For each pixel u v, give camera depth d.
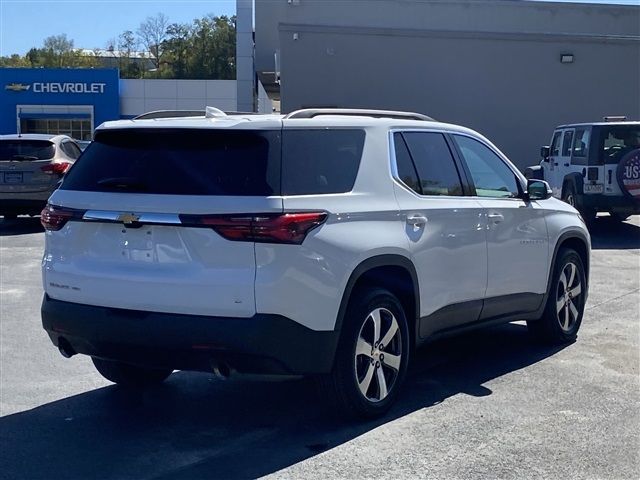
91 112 44.66
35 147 16.62
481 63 23.41
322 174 5.23
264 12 32.53
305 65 22.80
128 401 6.14
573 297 7.79
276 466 4.88
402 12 32.28
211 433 5.46
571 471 4.77
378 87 23.05
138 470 4.85
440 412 5.78
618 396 6.13
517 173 7.27
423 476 4.70
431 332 6.08
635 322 8.65
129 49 89.56
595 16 32.69
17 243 14.78
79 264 5.31
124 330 5.04
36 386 6.49
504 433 5.36
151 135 5.30
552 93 23.81
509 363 7.08
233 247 4.84
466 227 6.29
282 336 4.87
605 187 15.11
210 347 4.85
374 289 5.50
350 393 5.35
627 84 24.06
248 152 5.04
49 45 89.50
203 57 84.62
